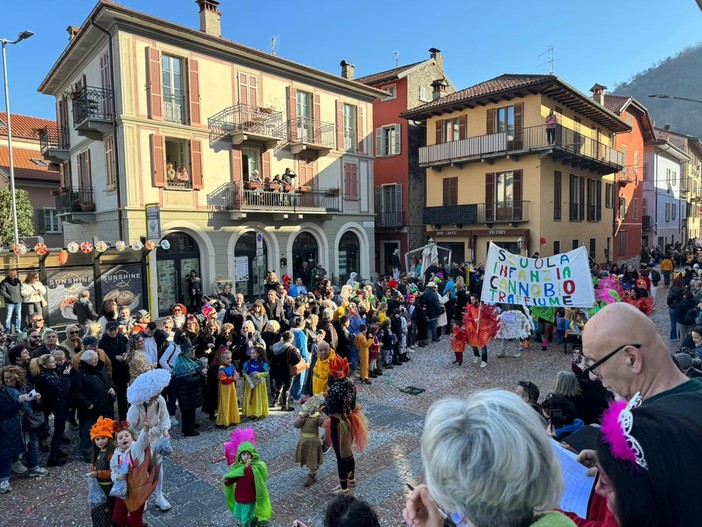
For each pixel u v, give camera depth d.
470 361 12.36
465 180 26.92
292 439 7.76
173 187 18.47
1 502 6.01
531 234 24.45
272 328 9.57
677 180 48.22
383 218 30.14
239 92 20.61
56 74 21.95
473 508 1.46
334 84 24.41
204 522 5.47
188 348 8.08
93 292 13.25
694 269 21.45
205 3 19.67
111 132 17.97
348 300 13.54
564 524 1.45
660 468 1.31
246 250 21.23
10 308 12.00
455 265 21.83
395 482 6.26
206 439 7.84
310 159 23.67
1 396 6.14
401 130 29.58
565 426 4.94
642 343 2.11
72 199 20.33
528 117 24.20
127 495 4.82
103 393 7.11
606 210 32.28
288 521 5.45
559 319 13.60
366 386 10.48
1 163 30.97
